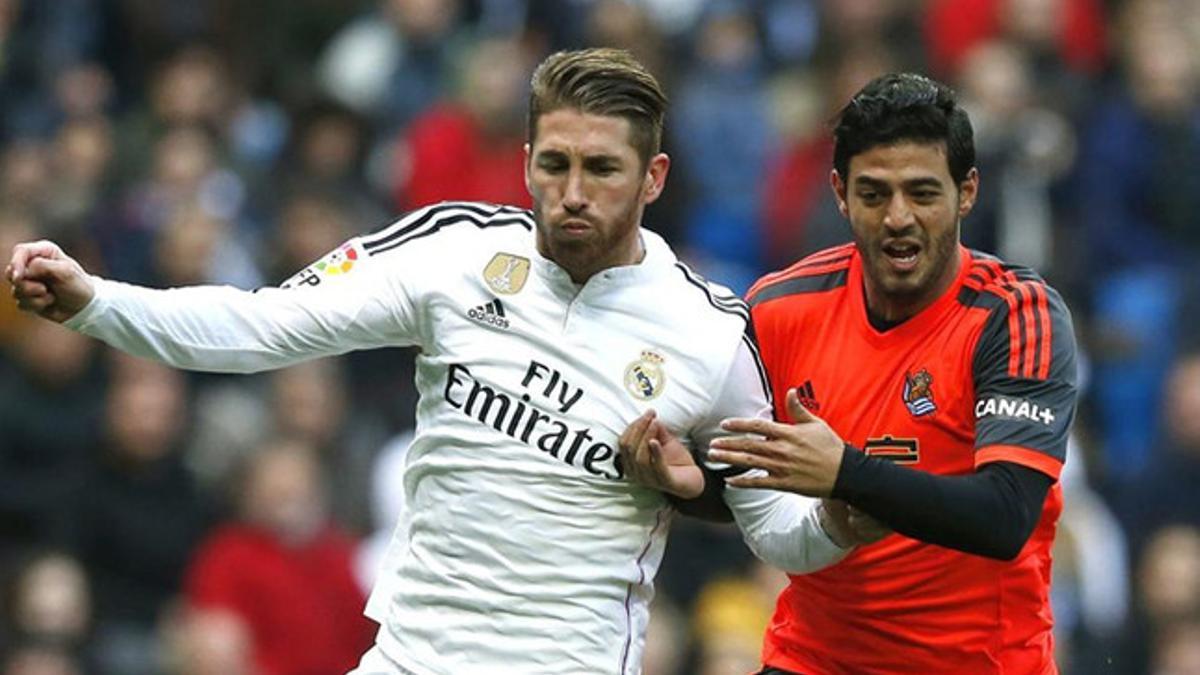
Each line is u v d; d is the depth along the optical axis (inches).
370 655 959.6
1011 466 918.4
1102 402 1967.3
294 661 1646.2
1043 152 1977.1
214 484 1756.9
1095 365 1972.2
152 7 2244.1
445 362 946.1
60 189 1953.7
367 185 2026.3
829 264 1003.9
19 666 1627.7
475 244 954.7
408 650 944.3
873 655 1000.2
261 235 1983.3
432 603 942.4
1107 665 1711.4
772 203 2071.9
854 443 978.7
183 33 2253.9
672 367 943.7
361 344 956.0
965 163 944.3
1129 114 2091.5
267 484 1663.4
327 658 1663.4
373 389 1854.1
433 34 2185.0
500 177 2004.2
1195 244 2070.6
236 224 1978.3
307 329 940.0
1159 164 2078.0
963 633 989.2
